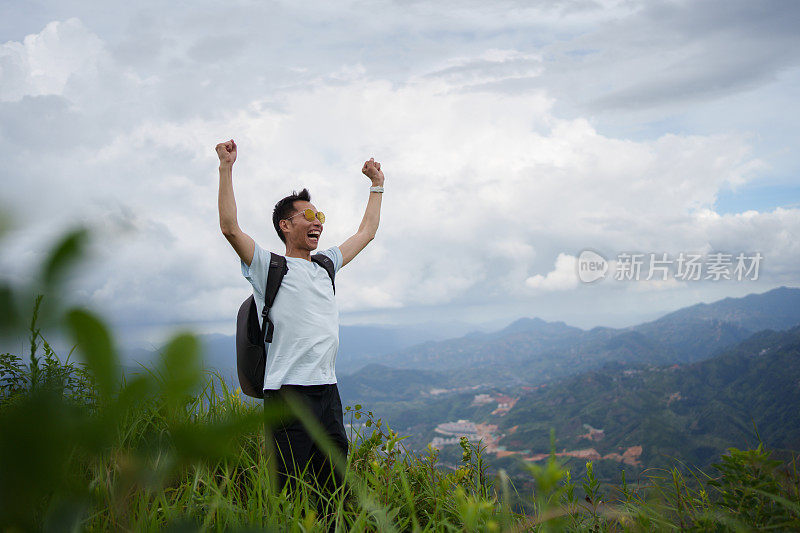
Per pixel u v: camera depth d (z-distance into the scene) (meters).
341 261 3.58
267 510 1.87
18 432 0.37
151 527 1.37
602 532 1.87
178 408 0.47
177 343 0.41
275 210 3.46
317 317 3.08
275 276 3.07
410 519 2.15
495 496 1.73
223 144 2.98
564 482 1.99
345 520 2.13
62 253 0.36
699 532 1.65
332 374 3.07
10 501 0.39
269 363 3.03
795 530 1.51
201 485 1.97
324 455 2.72
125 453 0.48
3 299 0.35
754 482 1.60
